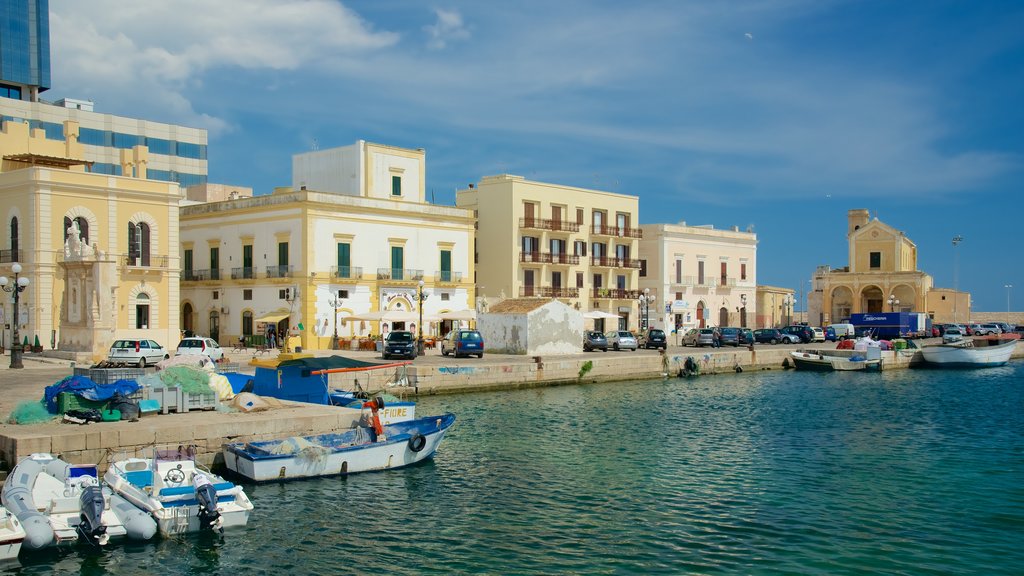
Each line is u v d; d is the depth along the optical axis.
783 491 23.05
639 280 88.94
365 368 30.75
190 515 19.00
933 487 23.55
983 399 43.91
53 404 24.14
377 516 20.48
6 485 18.67
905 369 66.19
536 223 76.00
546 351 55.56
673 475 24.81
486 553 17.95
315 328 59.06
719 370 59.62
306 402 30.23
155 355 41.91
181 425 23.34
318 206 59.44
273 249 61.19
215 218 66.00
